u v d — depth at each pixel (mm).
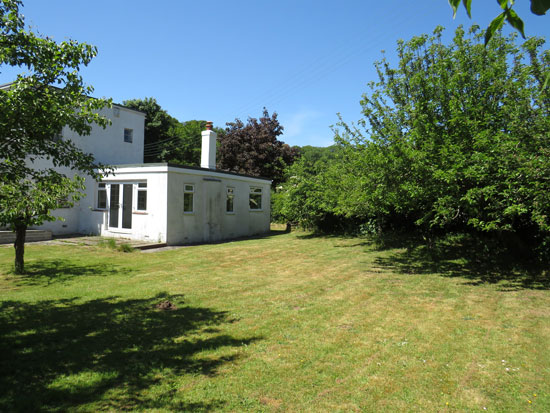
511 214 8008
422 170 8906
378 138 9953
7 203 4508
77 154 5945
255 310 6492
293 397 3588
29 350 4551
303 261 11711
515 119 7910
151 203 15531
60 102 5047
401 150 9117
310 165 19859
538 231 9820
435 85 9531
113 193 16906
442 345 4922
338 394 3662
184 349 4707
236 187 19438
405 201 9305
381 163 9305
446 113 9398
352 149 13266
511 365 4328
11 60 4852
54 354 4449
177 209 15578
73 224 17797
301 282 8773
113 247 13578
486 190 7828
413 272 9891
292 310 6508
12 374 3885
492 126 8805
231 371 4117
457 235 13695
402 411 3383
